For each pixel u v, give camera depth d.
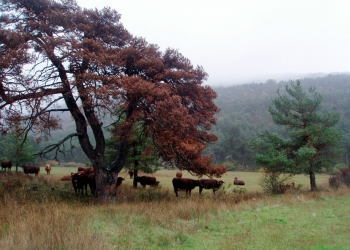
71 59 13.04
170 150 14.24
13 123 13.97
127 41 15.65
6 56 11.37
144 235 7.37
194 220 9.12
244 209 11.87
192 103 15.82
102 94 11.91
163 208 10.75
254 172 62.09
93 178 16.66
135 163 22.42
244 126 87.44
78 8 15.14
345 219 10.24
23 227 6.40
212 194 18.16
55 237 5.77
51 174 35.91
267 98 126.56
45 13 13.80
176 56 16.08
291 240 7.46
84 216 8.60
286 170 18.36
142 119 13.66
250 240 7.43
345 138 53.97
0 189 13.28
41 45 12.98
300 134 20.11
